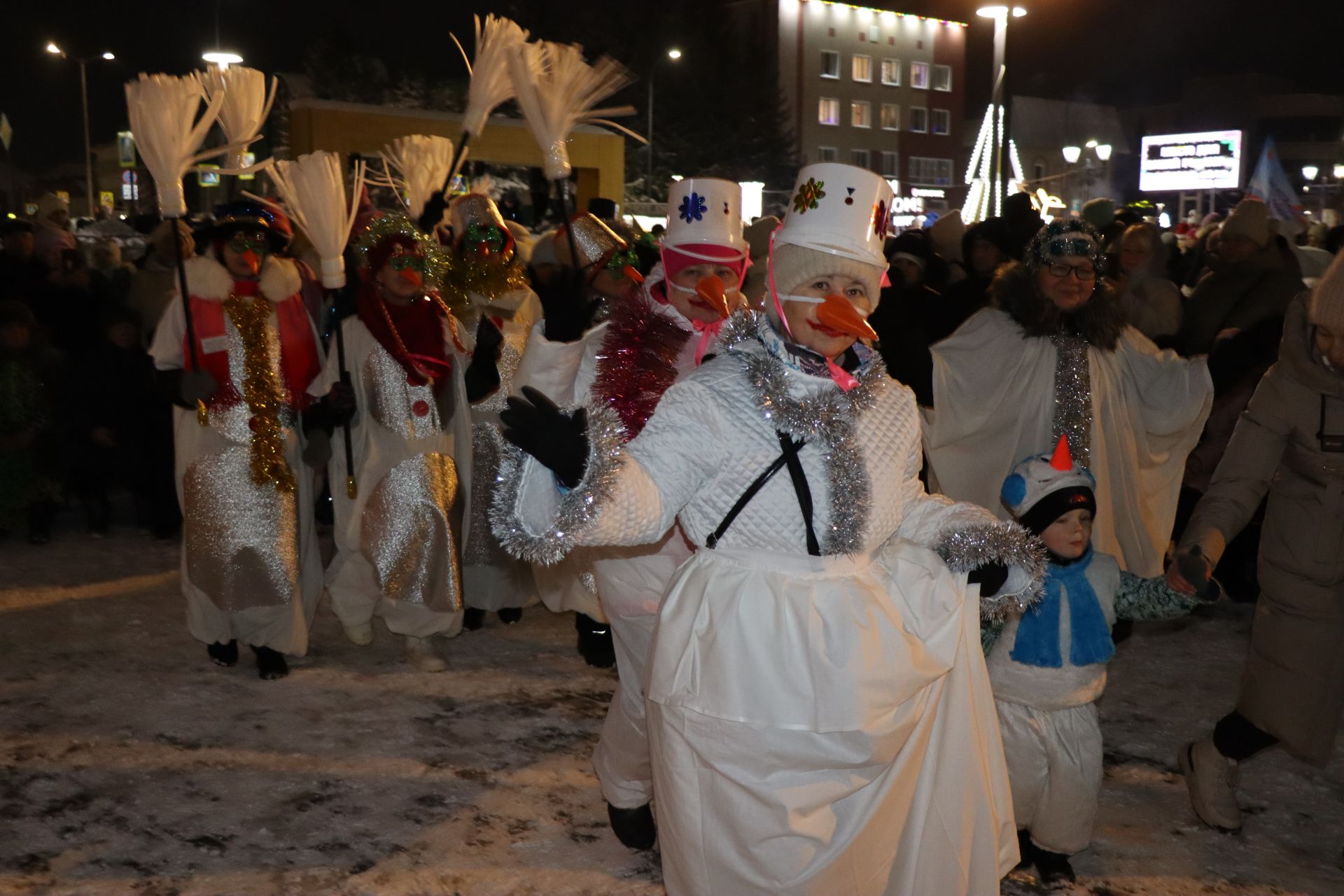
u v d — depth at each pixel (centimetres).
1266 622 357
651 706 251
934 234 944
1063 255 417
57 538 775
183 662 530
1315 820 391
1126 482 435
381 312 500
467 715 470
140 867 348
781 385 240
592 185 1642
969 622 267
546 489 221
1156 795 407
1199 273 1043
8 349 736
